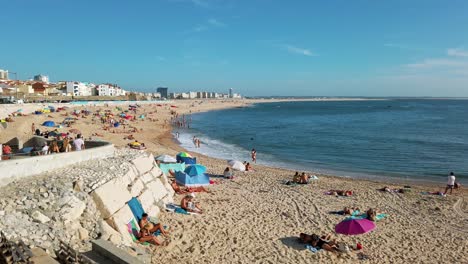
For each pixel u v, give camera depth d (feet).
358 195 74.38
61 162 50.19
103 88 548.72
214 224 52.29
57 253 32.27
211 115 395.75
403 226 56.70
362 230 47.42
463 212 65.16
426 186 87.51
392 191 78.13
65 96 365.40
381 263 43.68
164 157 88.07
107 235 38.42
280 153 139.64
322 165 116.16
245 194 70.85
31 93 329.11
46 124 153.28
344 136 198.49
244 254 43.65
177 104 548.31
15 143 69.56
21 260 27.91
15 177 42.29
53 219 36.29
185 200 57.47
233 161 97.04
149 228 45.14
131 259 31.71
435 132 219.82
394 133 214.07
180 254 42.09
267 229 52.19
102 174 48.14
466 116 380.17
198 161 110.63
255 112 481.46
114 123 194.18
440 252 47.47
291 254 44.47
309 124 283.59
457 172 106.83
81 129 168.25
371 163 120.37
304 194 73.20
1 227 32.14
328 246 45.85
